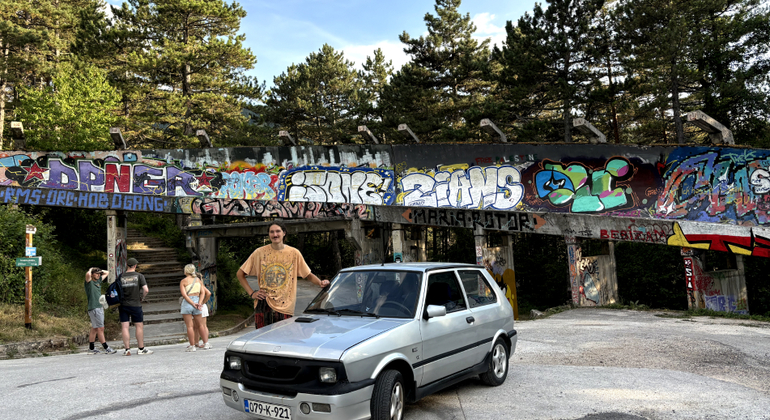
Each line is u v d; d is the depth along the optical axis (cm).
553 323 1444
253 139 3806
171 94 3291
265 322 605
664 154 1927
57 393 648
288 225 2283
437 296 557
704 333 1102
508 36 3253
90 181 2191
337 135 4603
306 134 4950
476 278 650
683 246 1827
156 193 2234
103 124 2886
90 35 3375
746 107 2883
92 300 1123
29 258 1258
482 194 2152
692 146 1870
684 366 762
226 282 2598
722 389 621
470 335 580
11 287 1420
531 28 3033
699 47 2620
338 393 407
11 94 3500
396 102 4031
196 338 1165
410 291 538
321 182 2273
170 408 565
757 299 2278
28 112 2747
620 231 1933
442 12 4016
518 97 2978
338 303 563
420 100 3853
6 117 3478
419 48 3953
